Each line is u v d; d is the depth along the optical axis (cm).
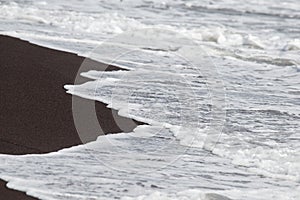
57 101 3133
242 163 2683
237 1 6562
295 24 5919
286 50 4881
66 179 2358
